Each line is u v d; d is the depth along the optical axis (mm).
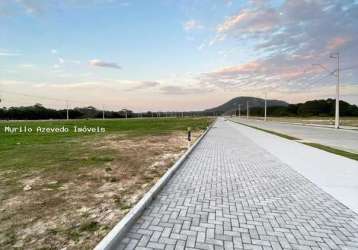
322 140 16062
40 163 8398
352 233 3459
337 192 5285
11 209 4305
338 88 30219
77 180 6219
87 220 3855
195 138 17203
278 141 15445
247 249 3039
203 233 3445
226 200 4773
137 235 3387
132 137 18422
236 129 28609
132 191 5312
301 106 114375
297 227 3639
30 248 3064
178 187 5625
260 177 6543
